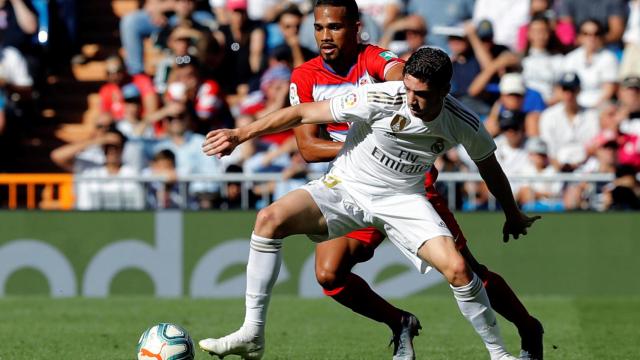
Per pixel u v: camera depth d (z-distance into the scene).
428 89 15.84
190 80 38.50
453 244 16.81
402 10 40.47
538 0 40.53
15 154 40.91
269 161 36.28
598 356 22.00
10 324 27.48
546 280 33.56
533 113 37.41
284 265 33.81
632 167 33.66
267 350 22.81
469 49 38.66
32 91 41.66
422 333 25.67
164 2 41.56
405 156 17.09
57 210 33.94
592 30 39.03
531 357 19.23
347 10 18.67
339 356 21.91
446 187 33.47
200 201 34.19
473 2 40.62
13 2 41.53
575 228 33.44
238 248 33.66
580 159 36.53
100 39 44.81
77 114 42.84
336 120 16.89
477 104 37.88
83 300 32.84
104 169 38.31
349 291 19.30
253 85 39.25
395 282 33.50
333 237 17.98
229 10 40.91
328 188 17.69
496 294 18.86
